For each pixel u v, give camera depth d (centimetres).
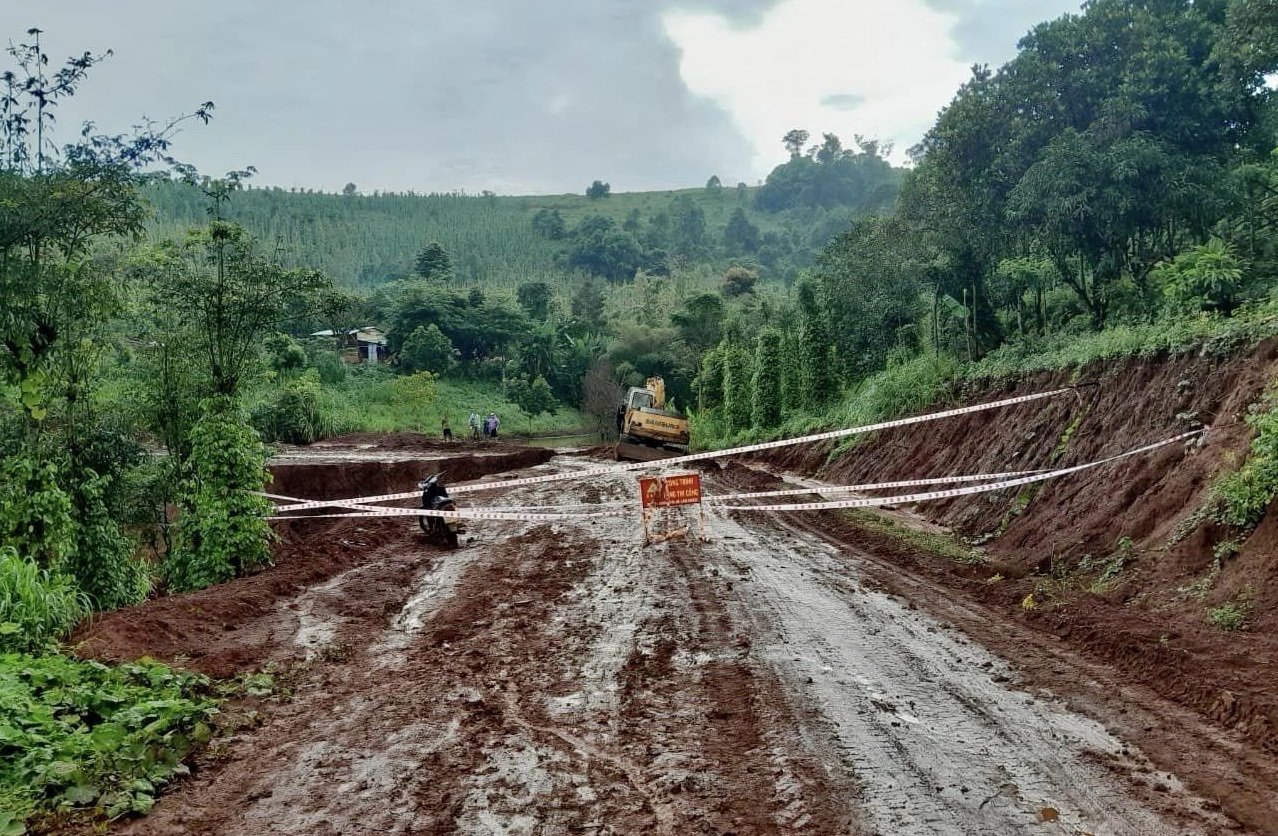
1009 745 606
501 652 877
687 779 564
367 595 1171
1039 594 1004
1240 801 505
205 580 1279
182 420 1457
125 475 1372
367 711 713
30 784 541
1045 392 1562
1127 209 1844
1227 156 1973
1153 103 1920
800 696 719
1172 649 748
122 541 1238
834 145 18500
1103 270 1964
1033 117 2125
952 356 2538
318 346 6088
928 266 2622
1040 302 2228
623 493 2359
